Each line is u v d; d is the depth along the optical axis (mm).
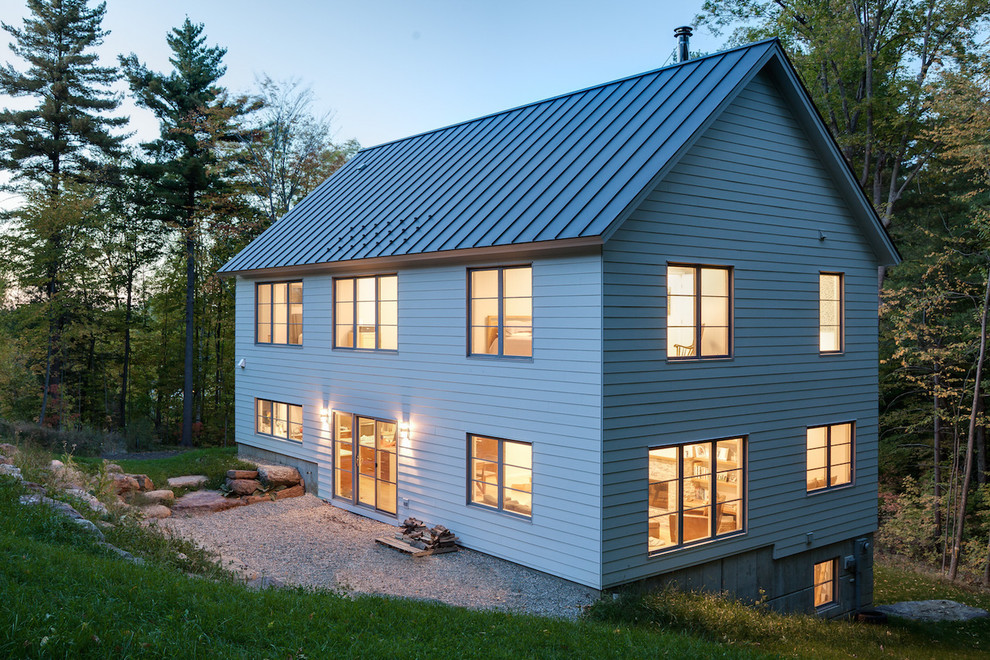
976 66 21625
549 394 12289
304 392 19062
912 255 26859
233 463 20141
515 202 13625
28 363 32688
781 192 14211
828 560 15453
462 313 14078
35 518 8750
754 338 13664
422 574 12625
